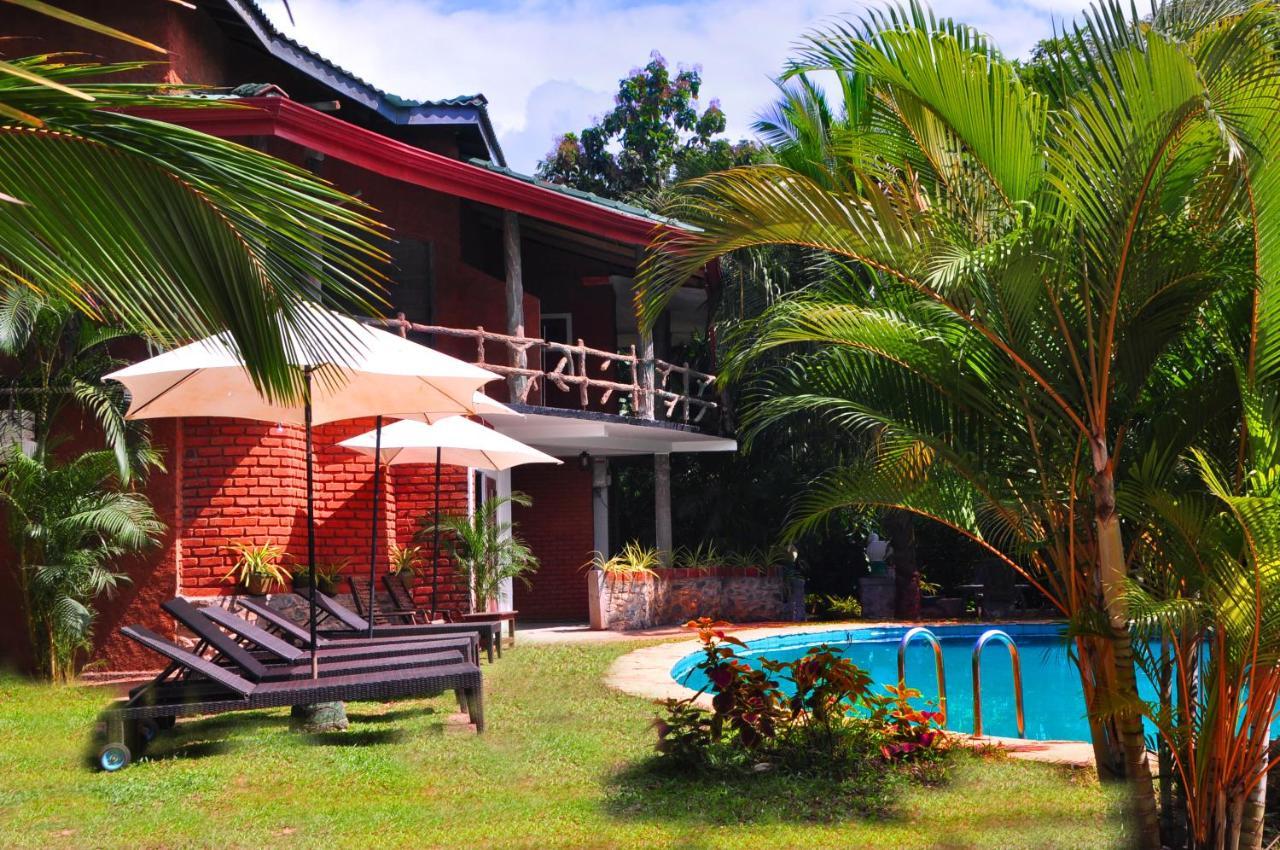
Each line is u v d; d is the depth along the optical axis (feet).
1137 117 16.79
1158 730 19.51
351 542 49.49
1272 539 16.08
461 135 69.15
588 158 116.47
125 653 43.11
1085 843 18.40
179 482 44.45
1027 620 70.74
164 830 19.48
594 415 57.62
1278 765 22.48
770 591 70.18
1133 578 20.01
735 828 19.27
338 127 47.98
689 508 82.23
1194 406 19.35
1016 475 20.70
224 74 57.06
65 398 41.91
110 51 50.29
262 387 12.63
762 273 70.18
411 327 49.98
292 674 27.84
